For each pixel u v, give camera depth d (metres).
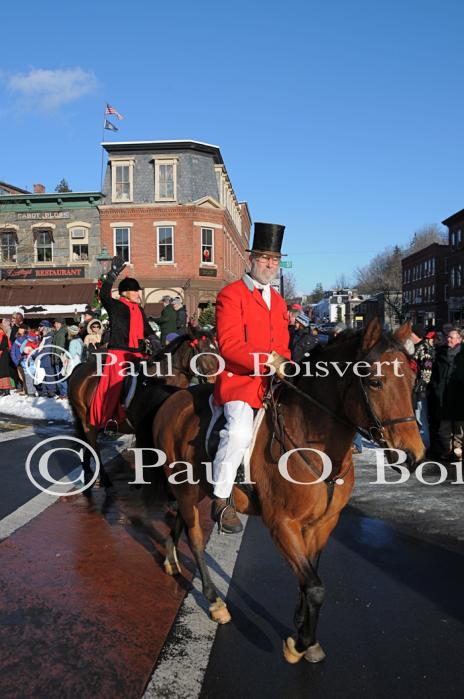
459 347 8.90
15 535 5.73
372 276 105.94
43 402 14.15
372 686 3.34
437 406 8.98
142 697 3.22
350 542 5.63
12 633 3.86
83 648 3.68
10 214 34.03
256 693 3.27
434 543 5.59
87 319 14.81
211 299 34.38
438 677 3.42
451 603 4.36
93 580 4.71
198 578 4.77
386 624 4.04
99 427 6.78
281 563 5.13
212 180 35.06
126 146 33.47
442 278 57.97
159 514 6.46
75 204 33.66
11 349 17.02
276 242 3.81
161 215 33.50
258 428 3.75
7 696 3.22
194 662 3.55
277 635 3.89
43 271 33.72
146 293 33.75
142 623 4.01
